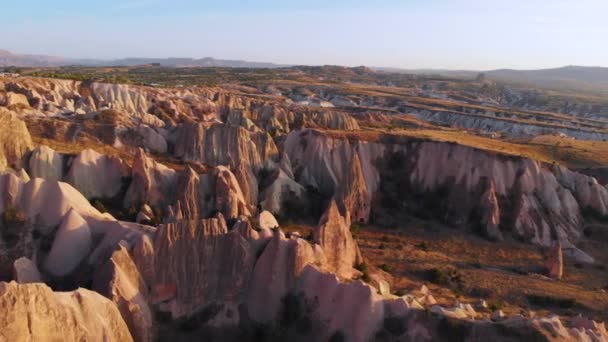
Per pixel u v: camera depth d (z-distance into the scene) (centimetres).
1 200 4312
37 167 5666
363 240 6456
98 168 6088
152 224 5375
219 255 4181
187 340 3866
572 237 7012
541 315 4669
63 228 4141
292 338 3891
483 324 3544
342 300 3828
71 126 7575
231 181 6272
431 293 4916
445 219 7450
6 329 2748
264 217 5328
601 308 4909
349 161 7319
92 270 3984
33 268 3934
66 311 3034
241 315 4109
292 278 4125
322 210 7125
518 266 6134
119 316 3431
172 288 3988
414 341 3575
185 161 7631
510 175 7588
